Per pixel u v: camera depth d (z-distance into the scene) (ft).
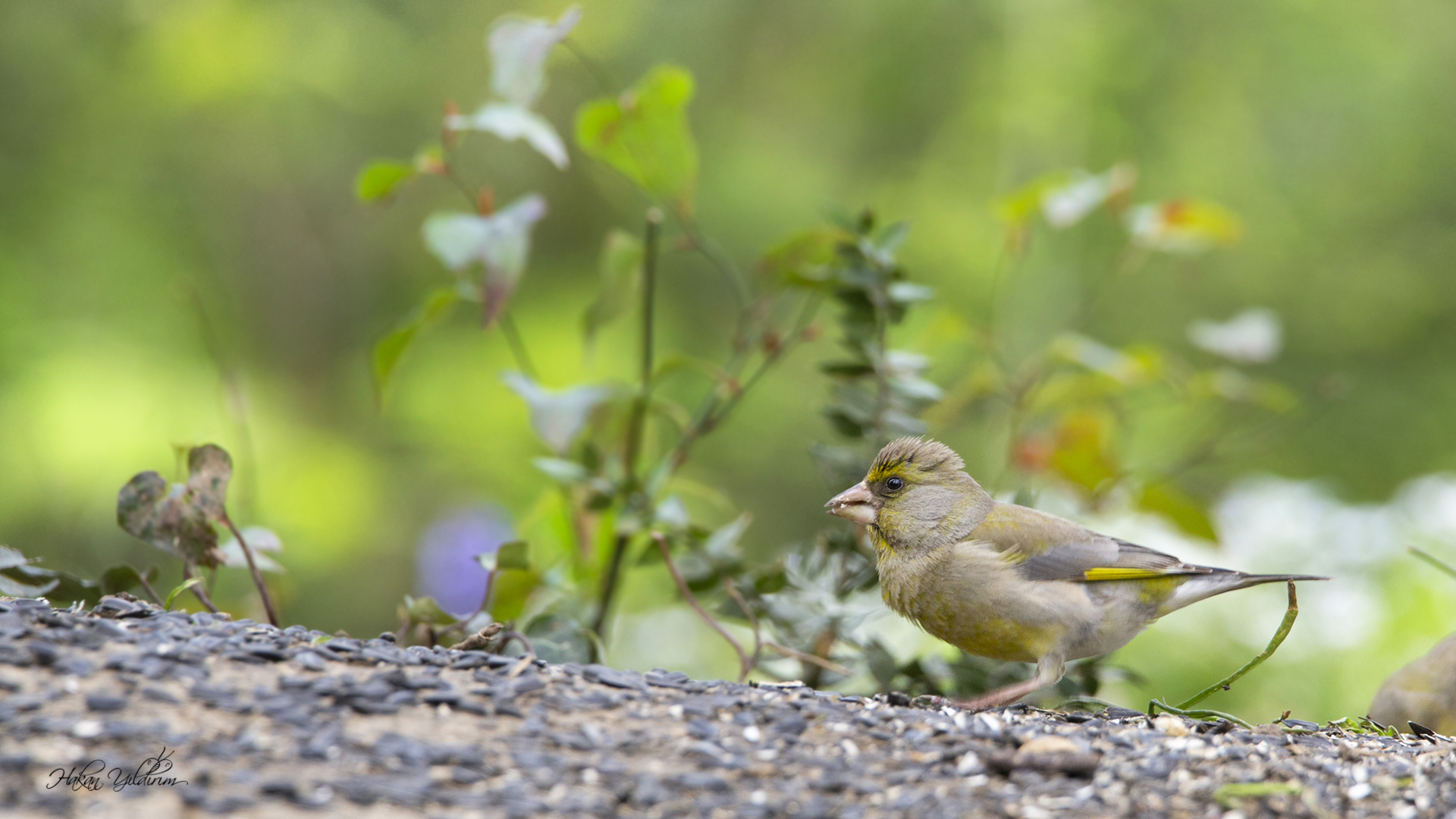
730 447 55.83
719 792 16.20
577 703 18.28
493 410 53.11
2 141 56.75
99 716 15.92
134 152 58.39
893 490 24.62
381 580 52.65
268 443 51.21
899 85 62.44
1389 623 37.17
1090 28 58.39
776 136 61.67
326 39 57.93
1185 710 21.80
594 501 27.17
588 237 59.62
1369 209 67.15
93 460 48.49
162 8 57.72
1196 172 62.23
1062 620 23.22
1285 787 16.99
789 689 19.89
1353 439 65.31
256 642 18.61
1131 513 33.22
